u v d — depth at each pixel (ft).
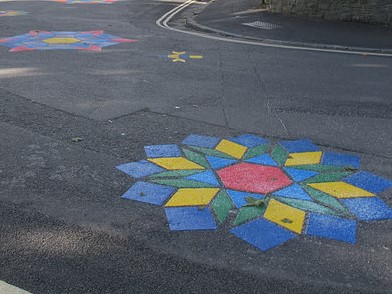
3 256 11.03
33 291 9.93
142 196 13.79
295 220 12.70
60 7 57.98
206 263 10.98
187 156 16.56
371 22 46.65
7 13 51.49
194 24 47.62
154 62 31.01
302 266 10.96
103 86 24.82
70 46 34.94
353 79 28.89
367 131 19.76
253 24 46.78
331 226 12.50
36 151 16.65
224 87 25.73
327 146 17.93
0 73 26.71
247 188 14.34
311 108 22.65
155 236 11.95
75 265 10.80
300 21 47.62
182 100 23.02
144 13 56.34
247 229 12.27
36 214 12.80
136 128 19.06
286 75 29.19
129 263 10.92
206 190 14.16
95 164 15.76
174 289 10.12
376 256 11.39
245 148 17.47
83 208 13.15
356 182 14.96
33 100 22.08
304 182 14.83
